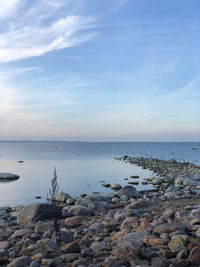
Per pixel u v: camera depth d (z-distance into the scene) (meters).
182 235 5.99
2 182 22.16
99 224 8.39
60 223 9.33
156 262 4.91
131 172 29.47
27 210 10.36
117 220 9.00
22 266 5.16
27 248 6.32
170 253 5.26
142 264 5.00
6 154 66.81
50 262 5.17
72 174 27.08
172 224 6.88
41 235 7.88
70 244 5.94
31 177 25.06
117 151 86.44
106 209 12.22
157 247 5.73
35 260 5.47
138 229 7.11
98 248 5.98
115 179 24.11
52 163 39.91
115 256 5.35
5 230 9.27
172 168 33.16
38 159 48.53
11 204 14.76
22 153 71.94
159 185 20.75
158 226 6.83
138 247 5.76
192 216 7.74
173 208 10.45
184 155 67.06
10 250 6.71
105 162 41.88
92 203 12.59
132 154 68.62
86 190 18.92
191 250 5.23
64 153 71.06
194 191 16.19
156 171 30.61
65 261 5.39
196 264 4.93
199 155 67.38
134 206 11.58
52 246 6.27
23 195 17.11
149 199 14.90
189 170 30.98
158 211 9.62
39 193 17.73
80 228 8.59
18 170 30.67
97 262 5.28
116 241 6.46
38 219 10.02
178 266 4.82
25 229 8.68
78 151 85.19
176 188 17.67
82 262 5.17
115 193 16.64
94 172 28.91
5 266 5.41
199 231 6.34
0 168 32.81
